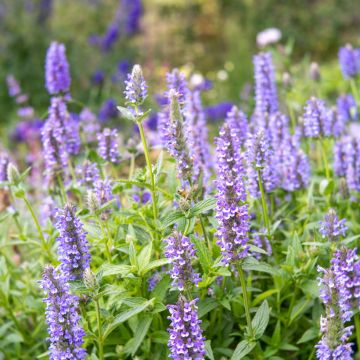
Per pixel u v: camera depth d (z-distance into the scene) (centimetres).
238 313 106
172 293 104
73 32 310
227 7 367
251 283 108
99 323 96
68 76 129
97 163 122
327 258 105
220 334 105
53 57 128
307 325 108
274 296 109
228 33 323
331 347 92
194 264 103
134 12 301
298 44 337
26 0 293
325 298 92
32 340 119
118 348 103
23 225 126
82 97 262
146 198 116
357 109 147
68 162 120
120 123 189
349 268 94
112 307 104
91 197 102
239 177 97
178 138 99
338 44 336
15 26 282
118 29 294
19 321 120
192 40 346
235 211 92
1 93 264
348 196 116
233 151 98
